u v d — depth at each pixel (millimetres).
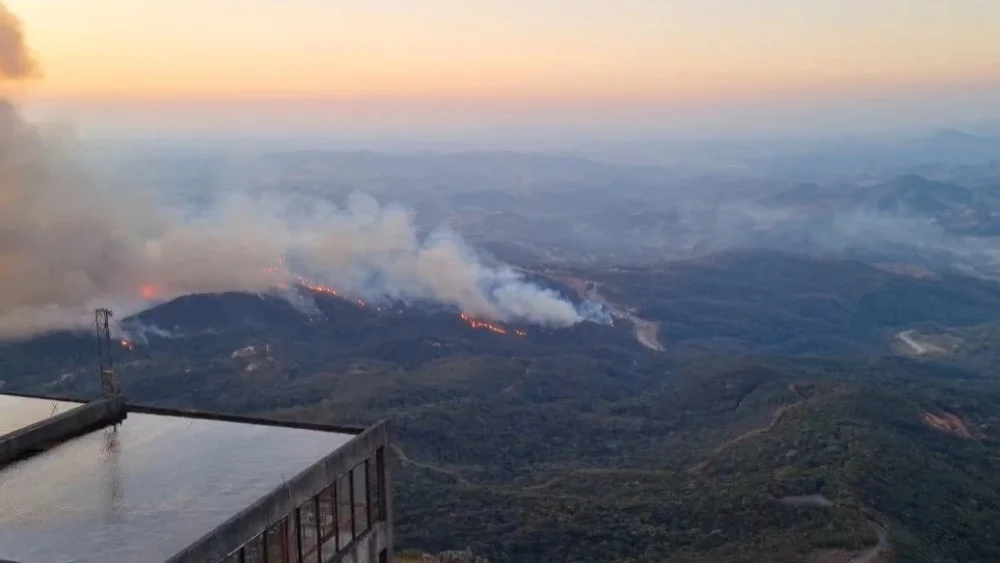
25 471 21047
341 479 20938
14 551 16828
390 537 22984
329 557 20344
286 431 23766
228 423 24656
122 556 16609
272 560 18312
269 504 18125
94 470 21062
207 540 16375
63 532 17641
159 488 19875
